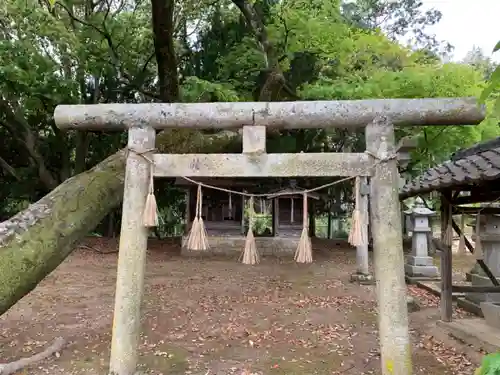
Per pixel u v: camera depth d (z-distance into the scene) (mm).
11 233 3787
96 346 4938
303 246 3502
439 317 6367
